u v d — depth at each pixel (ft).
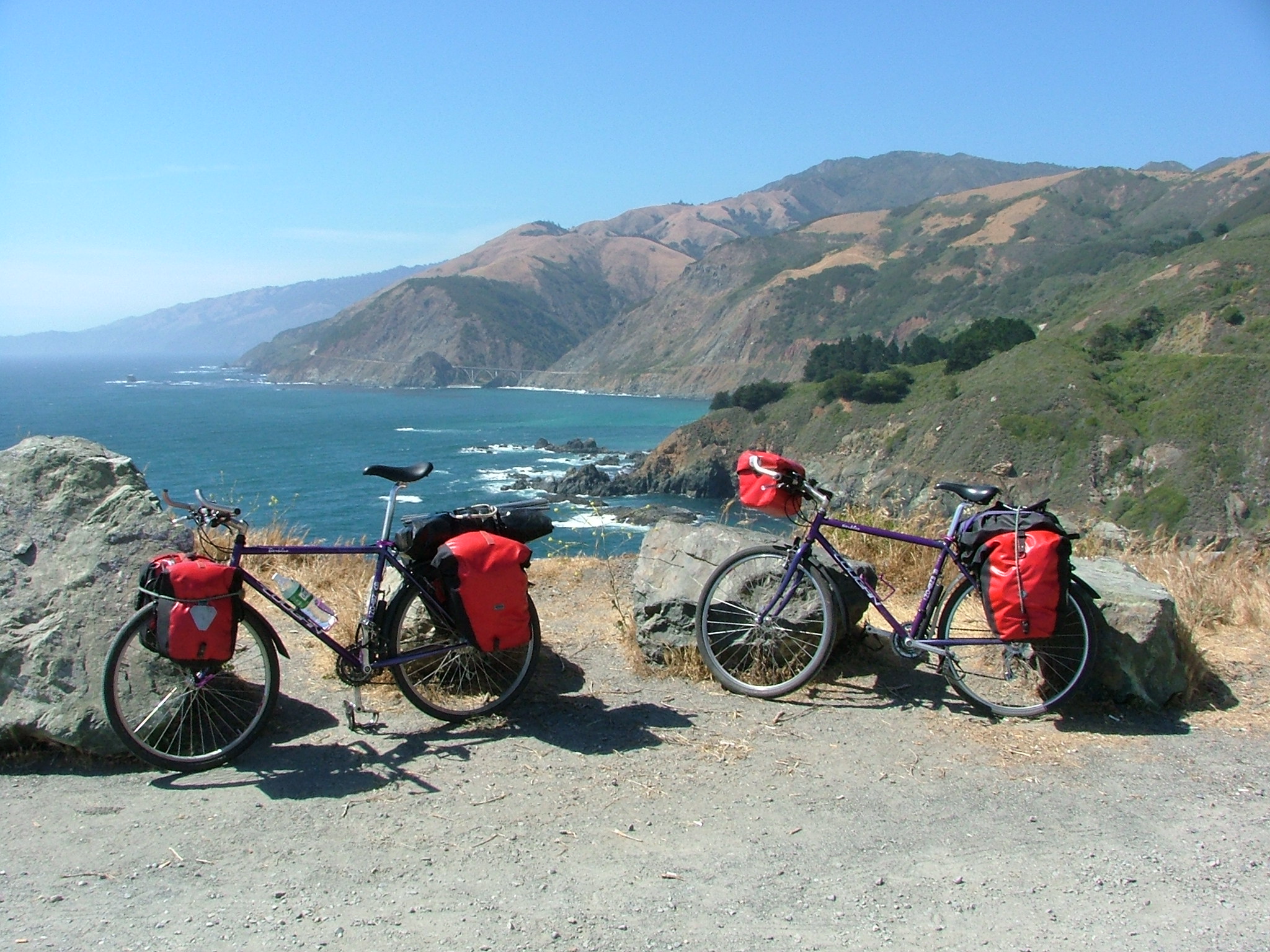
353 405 566.36
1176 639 14.64
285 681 15.10
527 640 13.52
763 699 14.83
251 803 11.32
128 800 11.37
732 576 15.28
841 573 15.56
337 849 10.24
